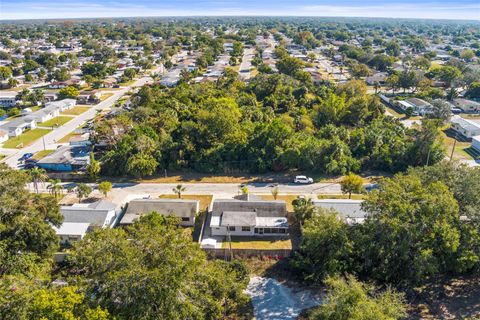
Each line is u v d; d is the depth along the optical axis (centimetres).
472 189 4306
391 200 3938
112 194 6256
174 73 15225
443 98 11850
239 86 12062
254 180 6812
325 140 7325
